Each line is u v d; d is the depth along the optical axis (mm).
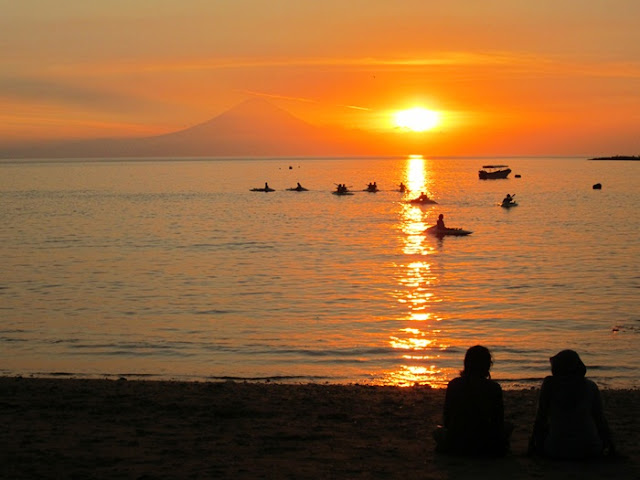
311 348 20078
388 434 10617
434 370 17859
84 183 149125
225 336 21656
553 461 8711
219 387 14727
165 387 14672
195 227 60406
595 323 23250
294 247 46625
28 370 17828
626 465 8555
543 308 25875
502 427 8914
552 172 194250
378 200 94000
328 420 11672
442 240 50156
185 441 10102
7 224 63750
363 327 22906
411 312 25359
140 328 22797
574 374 8758
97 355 19438
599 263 38031
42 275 34656
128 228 59719
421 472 8469
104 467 8734
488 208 79500
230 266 37812
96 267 37438
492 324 23219
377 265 38094
